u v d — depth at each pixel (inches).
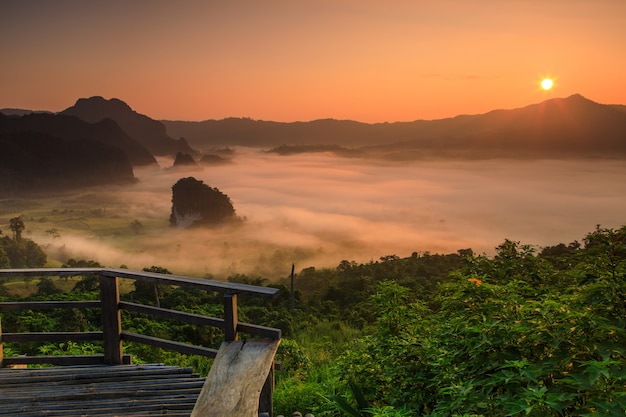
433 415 134.5
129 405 150.3
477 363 137.6
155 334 937.5
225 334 178.1
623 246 149.2
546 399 102.6
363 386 203.8
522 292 188.4
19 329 841.5
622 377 99.2
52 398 155.1
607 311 127.3
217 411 135.7
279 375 456.1
